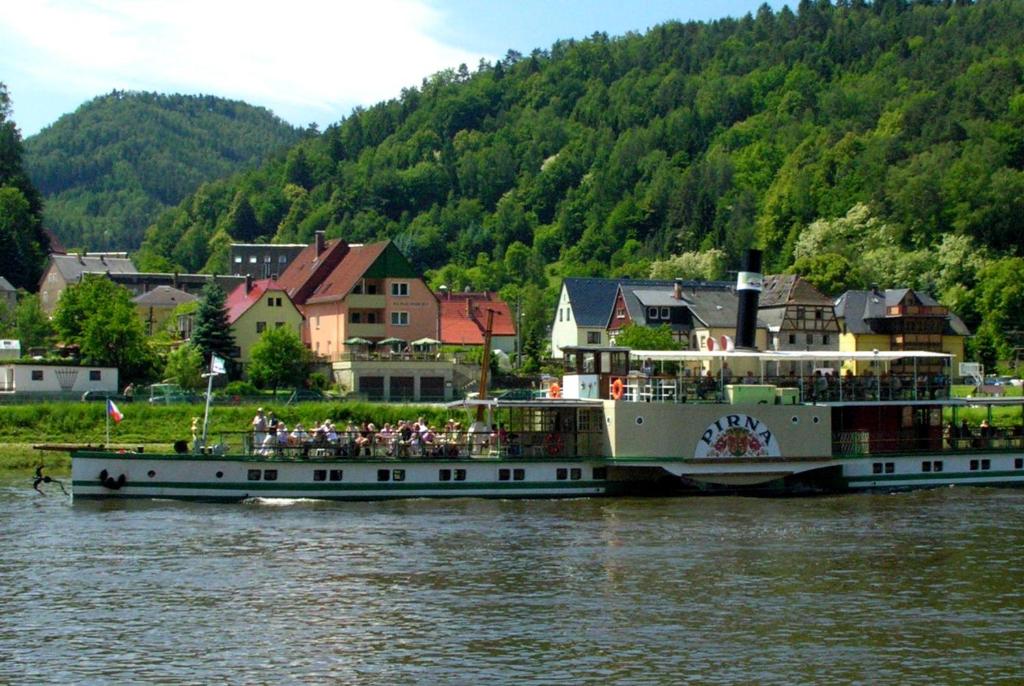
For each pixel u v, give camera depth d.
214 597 40.00
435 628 36.69
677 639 35.62
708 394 64.06
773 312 128.75
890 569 44.41
